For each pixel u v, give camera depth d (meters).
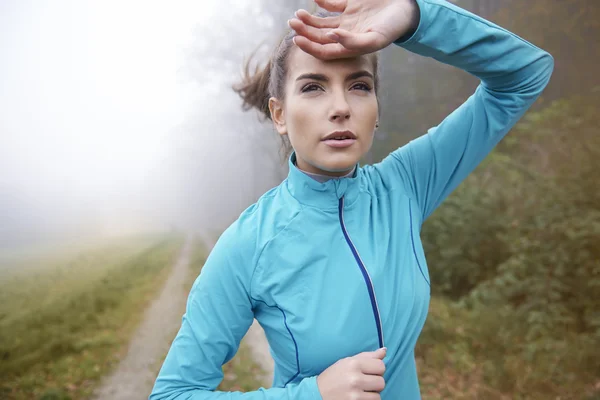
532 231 4.35
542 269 4.02
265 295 0.90
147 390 4.68
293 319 0.87
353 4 0.87
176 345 0.93
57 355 5.76
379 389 0.79
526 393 3.35
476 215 5.50
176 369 0.91
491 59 0.99
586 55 6.20
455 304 5.02
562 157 4.56
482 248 5.53
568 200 4.12
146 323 7.25
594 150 4.21
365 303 0.88
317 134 0.88
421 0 0.91
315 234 0.91
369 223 0.98
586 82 5.94
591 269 3.85
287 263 0.89
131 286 10.57
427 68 9.75
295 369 0.91
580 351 3.45
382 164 1.14
